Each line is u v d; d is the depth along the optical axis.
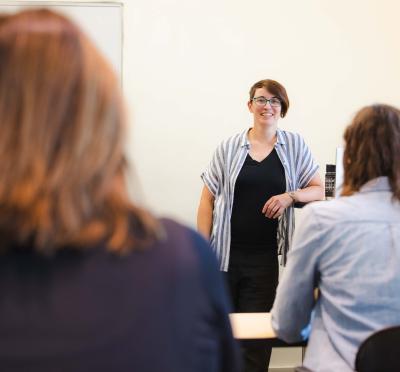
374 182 1.37
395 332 1.18
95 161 0.61
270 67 3.21
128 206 0.66
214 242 2.52
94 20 3.08
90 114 0.62
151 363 0.61
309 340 1.40
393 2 3.28
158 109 3.16
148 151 3.17
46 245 0.59
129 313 0.61
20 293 0.60
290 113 3.26
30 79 0.61
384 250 1.30
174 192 3.19
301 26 3.22
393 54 3.31
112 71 0.67
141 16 3.11
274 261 2.53
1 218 0.58
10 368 0.58
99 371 0.59
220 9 3.15
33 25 0.64
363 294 1.29
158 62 3.13
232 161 2.53
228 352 0.72
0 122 0.60
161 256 0.64
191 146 3.19
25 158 0.59
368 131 1.37
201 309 0.65
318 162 3.30
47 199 0.59
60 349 0.59
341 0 3.24
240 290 2.56
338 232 1.33
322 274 1.36
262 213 2.49
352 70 3.28
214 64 3.17
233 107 3.20
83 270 0.61
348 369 1.27
